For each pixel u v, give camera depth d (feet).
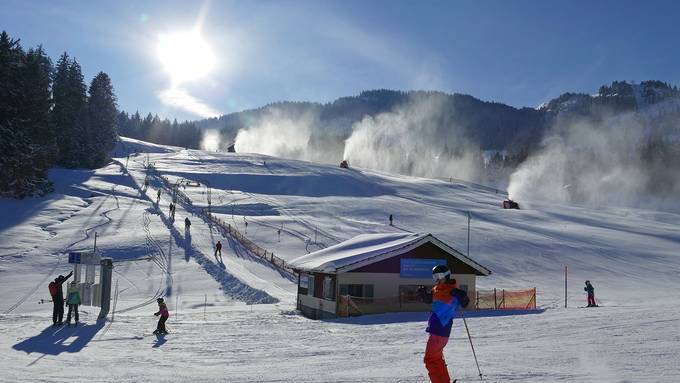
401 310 91.56
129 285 112.27
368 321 74.59
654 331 44.19
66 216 183.62
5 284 108.68
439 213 233.35
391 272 93.76
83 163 320.09
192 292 109.50
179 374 35.45
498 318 65.10
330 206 234.99
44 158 230.27
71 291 66.80
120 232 160.86
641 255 169.48
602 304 103.14
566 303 100.78
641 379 26.30
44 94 249.75
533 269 148.25
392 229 194.08
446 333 23.57
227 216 202.69
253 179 297.74
